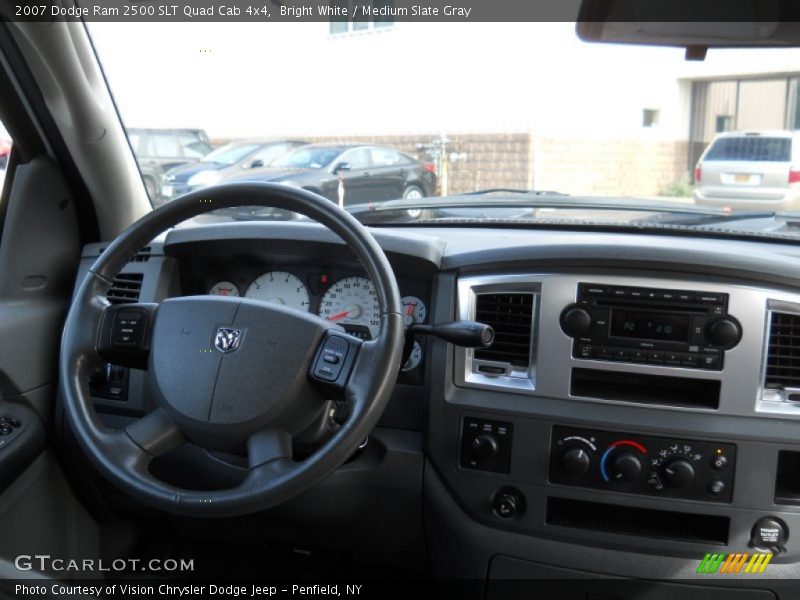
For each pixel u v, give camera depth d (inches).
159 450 55.1
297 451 62.8
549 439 68.2
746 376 64.6
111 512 89.7
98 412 82.4
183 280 84.3
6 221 82.5
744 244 80.0
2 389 79.9
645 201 92.0
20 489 78.4
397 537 76.9
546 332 67.7
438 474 72.6
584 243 67.4
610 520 69.4
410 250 71.0
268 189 56.5
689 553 66.7
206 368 54.2
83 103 82.0
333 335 53.9
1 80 78.6
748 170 196.9
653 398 66.9
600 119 386.0
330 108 341.7
